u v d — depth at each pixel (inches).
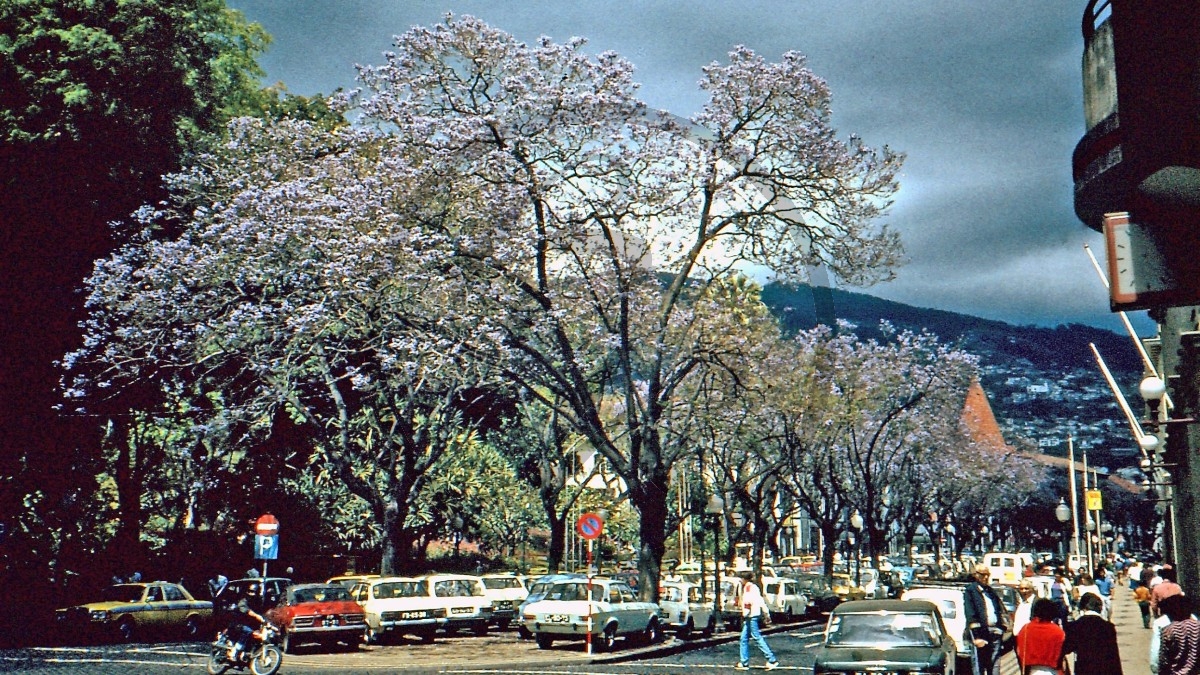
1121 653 1008.9
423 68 1069.8
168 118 1298.0
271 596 1368.1
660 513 1198.9
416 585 1259.8
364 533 1886.1
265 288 1270.9
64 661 954.1
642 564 1205.1
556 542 1605.6
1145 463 1043.9
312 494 1839.3
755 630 944.9
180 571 1657.2
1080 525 3924.7
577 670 941.2
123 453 1541.6
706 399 1242.6
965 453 2775.6
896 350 2007.9
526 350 1077.1
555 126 1028.5
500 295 1037.2
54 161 1201.4
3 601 1376.7
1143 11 181.5
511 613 1366.9
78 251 1302.9
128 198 1300.4
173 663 952.3
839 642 646.5
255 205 1213.1
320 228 1155.3
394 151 1082.1
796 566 2765.7
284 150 1352.1
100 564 1551.4
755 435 1723.7
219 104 1521.9
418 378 1274.6
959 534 3528.5
